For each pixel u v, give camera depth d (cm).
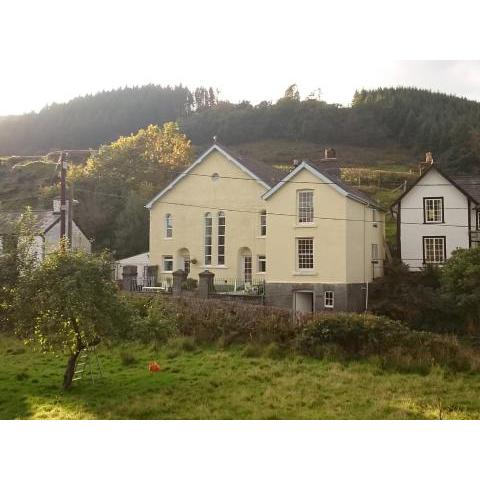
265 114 11531
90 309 1476
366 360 1905
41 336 1547
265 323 2192
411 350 1908
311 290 3156
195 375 1719
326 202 3164
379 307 3120
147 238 5188
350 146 10625
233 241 3684
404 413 1305
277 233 3269
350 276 3148
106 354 2072
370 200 3612
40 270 1534
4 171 7594
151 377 1697
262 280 3575
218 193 3762
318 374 1722
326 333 2014
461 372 1809
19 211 4597
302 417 1282
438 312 2986
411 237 3744
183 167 6175
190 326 2319
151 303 2348
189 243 3834
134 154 6203
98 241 5444
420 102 11719
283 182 3259
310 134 11025
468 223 3631
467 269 2814
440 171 3697
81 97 13812
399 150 10162
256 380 1650
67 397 1471
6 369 1825
